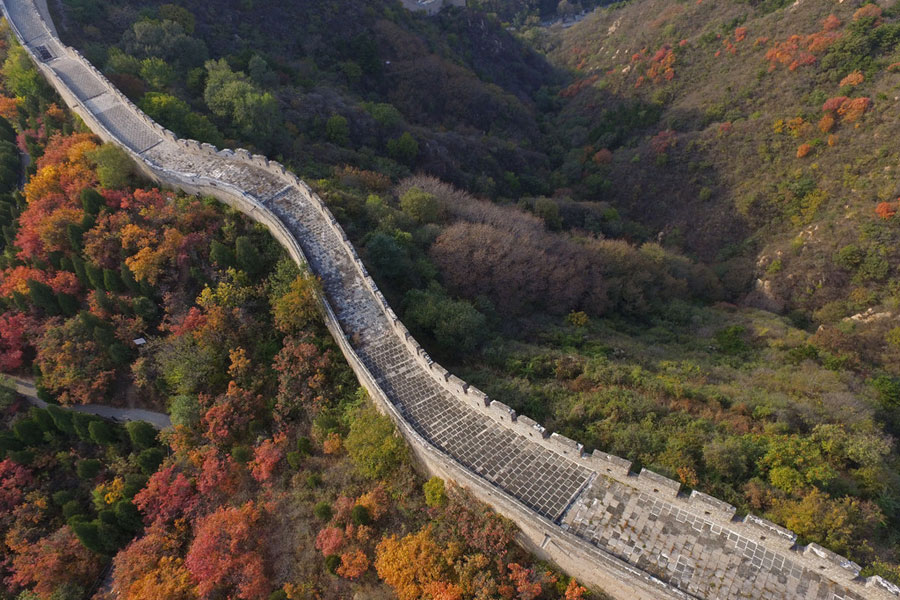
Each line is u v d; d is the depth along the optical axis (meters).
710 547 24.20
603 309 53.91
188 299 42.84
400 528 29.20
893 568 22.20
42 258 46.53
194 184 49.31
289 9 98.31
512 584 25.48
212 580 28.06
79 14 74.19
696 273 67.06
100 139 57.09
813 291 63.12
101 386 40.50
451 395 33.09
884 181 65.19
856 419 34.41
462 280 47.59
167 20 76.00
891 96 69.62
